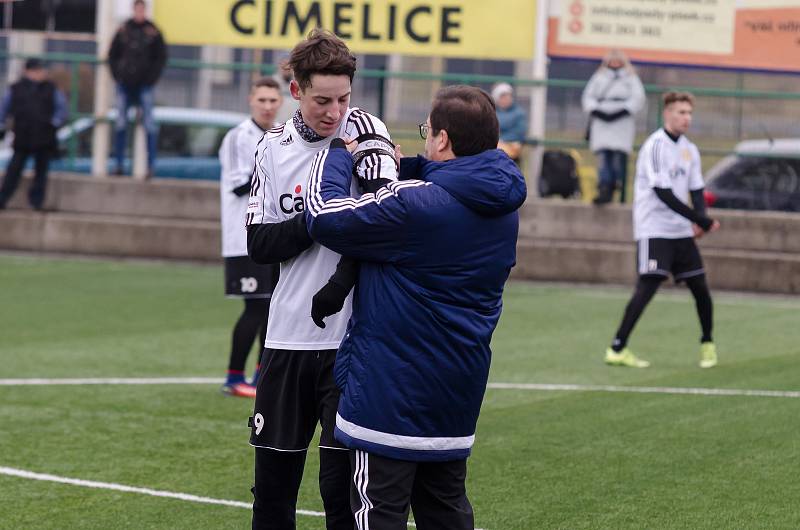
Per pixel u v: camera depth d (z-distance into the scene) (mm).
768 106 49688
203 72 54812
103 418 22812
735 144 50062
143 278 45062
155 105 54625
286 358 13023
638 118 50406
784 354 31750
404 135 52094
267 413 13148
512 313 39031
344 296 11992
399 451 11672
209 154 54812
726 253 47594
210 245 50312
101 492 17969
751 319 38906
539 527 16344
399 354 11648
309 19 53094
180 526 16375
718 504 17547
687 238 29422
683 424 22922
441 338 11641
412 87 53188
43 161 51219
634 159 50062
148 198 51469
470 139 11820
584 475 19109
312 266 12867
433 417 11719
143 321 35188
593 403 24844
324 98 12523
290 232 12648
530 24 52406
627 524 16531
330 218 11711
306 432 13180
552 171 49969
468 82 51062
